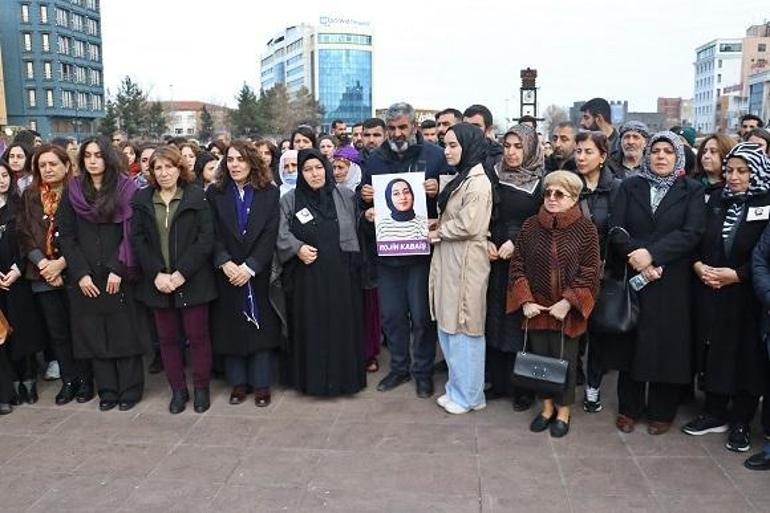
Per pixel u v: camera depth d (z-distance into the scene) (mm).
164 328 4695
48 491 3633
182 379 4820
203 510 3410
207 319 4773
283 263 4828
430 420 4520
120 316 4754
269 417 4629
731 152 3982
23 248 4766
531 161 4547
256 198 4730
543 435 4254
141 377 4961
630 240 4141
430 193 4805
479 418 4551
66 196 4723
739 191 3932
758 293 3662
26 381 4992
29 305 4871
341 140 8133
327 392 4871
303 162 4809
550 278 4145
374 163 5020
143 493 3592
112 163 4711
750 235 3832
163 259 4621
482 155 4527
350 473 3770
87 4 71062
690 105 121375
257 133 62438
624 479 3654
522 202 4523
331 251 4805
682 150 4129
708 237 4031
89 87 71688
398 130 4879
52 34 64688
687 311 4078
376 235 4781
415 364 5016
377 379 5418
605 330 4105
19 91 64438
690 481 3625
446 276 4543
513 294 4270
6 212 4953
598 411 4656
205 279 4668
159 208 4633
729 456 3926
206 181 6547
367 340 5594
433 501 3451
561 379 4047
